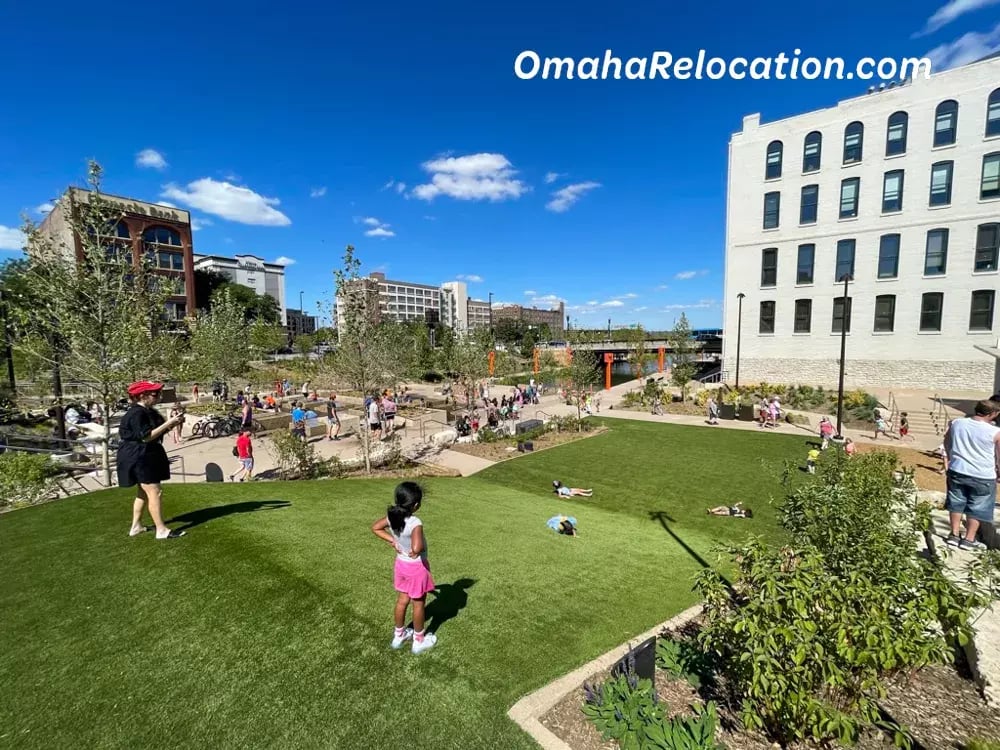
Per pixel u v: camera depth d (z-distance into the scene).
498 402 31.88
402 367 23.88
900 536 4.90
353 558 6.07
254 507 8.06
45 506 7.80
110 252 11.72
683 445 18.77
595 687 3.80
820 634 3.07
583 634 4.78
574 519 9.55
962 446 6.21
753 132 34.22
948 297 28.45
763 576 3.28
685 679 4.12
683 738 3.19
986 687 3.76
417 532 4.09
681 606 5.70
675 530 9.96
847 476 5.87
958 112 27.67
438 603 5.20
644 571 6.89
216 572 5.49
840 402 18.44
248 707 3.59
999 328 27.20
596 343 60.94
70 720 3.44
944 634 3.37
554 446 18.73
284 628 4.53
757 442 19.20
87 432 17.44
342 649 4.27
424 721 3.50
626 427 22.89
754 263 34.84
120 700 3.63
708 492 12.84
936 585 3.31
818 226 32.25
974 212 27.53
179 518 7.20
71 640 4.30
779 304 34.06
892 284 30.05
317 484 10.91
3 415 15.24
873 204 30.38
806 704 2.87
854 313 31.39
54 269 10.75
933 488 12.06
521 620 4.96
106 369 10.65
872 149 30.22
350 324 14.38
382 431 20.19
